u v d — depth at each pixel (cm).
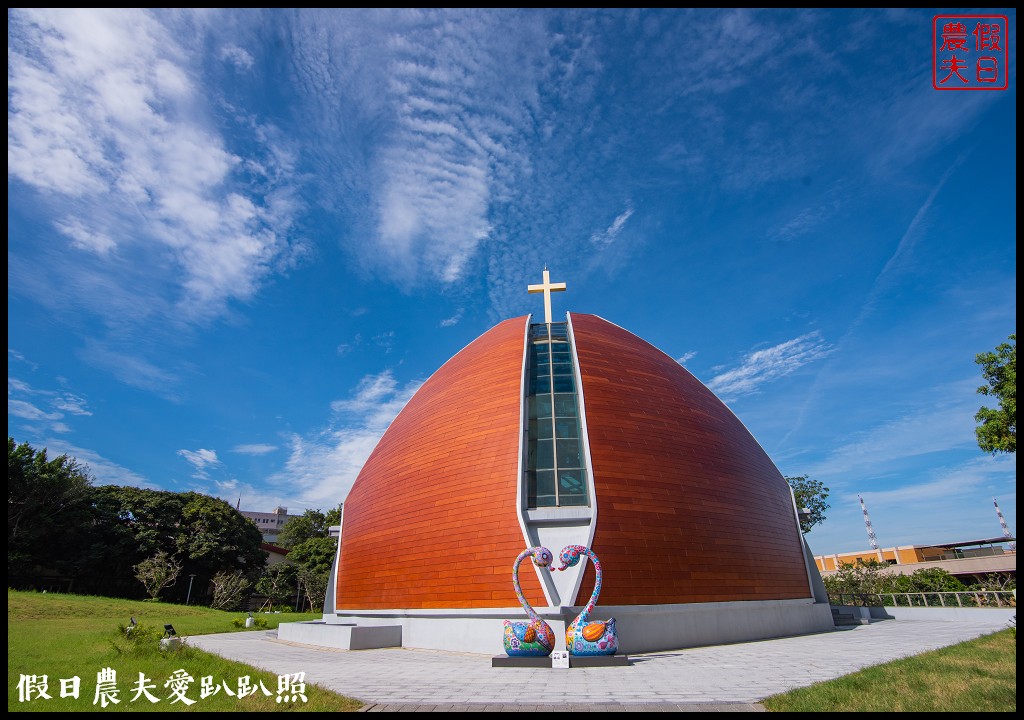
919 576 3759
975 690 763
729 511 1759
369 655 1489
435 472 1806
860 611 2588
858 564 4553
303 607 4881
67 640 1548
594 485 1583
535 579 1458
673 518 1625
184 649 1293
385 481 2005
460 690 939
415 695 891
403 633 1658
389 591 1723
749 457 2052
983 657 1020
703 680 991
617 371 1989
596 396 1827
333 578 2169
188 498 4709
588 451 1647
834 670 1042
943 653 1108
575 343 2036
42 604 2525
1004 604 2694
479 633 1495
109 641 1332
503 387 1917
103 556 4141
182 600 4425
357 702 821
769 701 760
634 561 1506
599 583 1366
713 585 1588
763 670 1078
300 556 4881
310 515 5909
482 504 1630
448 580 1578
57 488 3878
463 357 2316
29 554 3788
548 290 2417
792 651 1356
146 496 4528
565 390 1908
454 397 2033
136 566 4019
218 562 4547
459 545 1602
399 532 1783
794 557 1936
